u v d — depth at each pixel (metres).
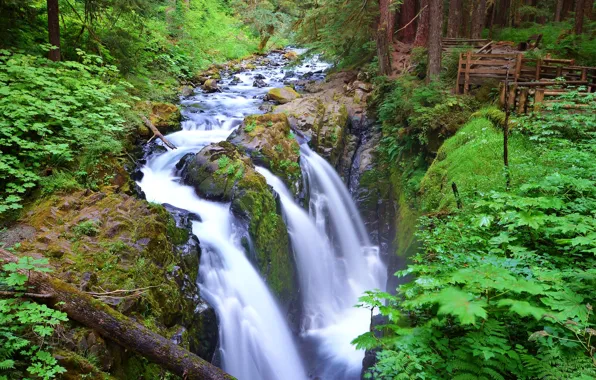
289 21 25.14
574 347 3.00
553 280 3.31
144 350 4.12
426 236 5.97
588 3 23.89
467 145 8.38
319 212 11.10
